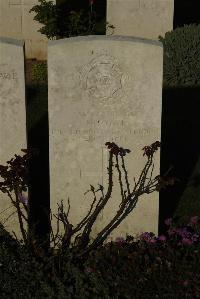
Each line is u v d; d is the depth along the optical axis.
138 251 2.46
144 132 2.57
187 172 3.36
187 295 2.29
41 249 2.52
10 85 2.53
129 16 5.08
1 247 2.49
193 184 3.22
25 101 2.55
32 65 5.09
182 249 2.48
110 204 2.66
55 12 4.84
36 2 5.09
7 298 2.28
